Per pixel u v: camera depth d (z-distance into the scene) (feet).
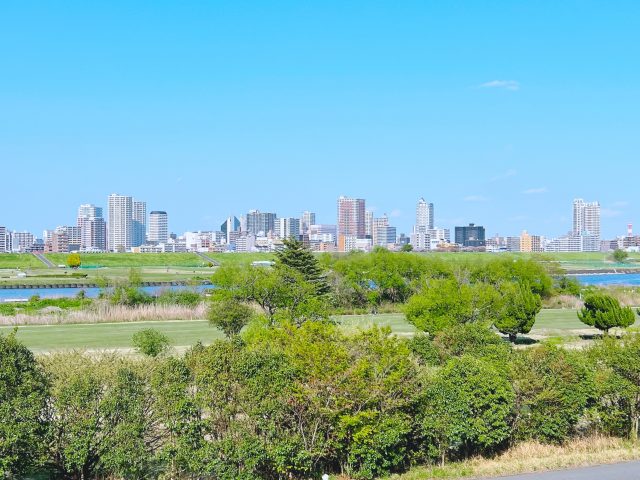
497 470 88.89
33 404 79.15
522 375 99.55
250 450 80.74
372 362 91.66
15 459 76.74
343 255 440.86
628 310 215.51
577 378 101.45
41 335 220.84
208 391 82.64
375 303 342.85
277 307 225.97
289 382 85.20
